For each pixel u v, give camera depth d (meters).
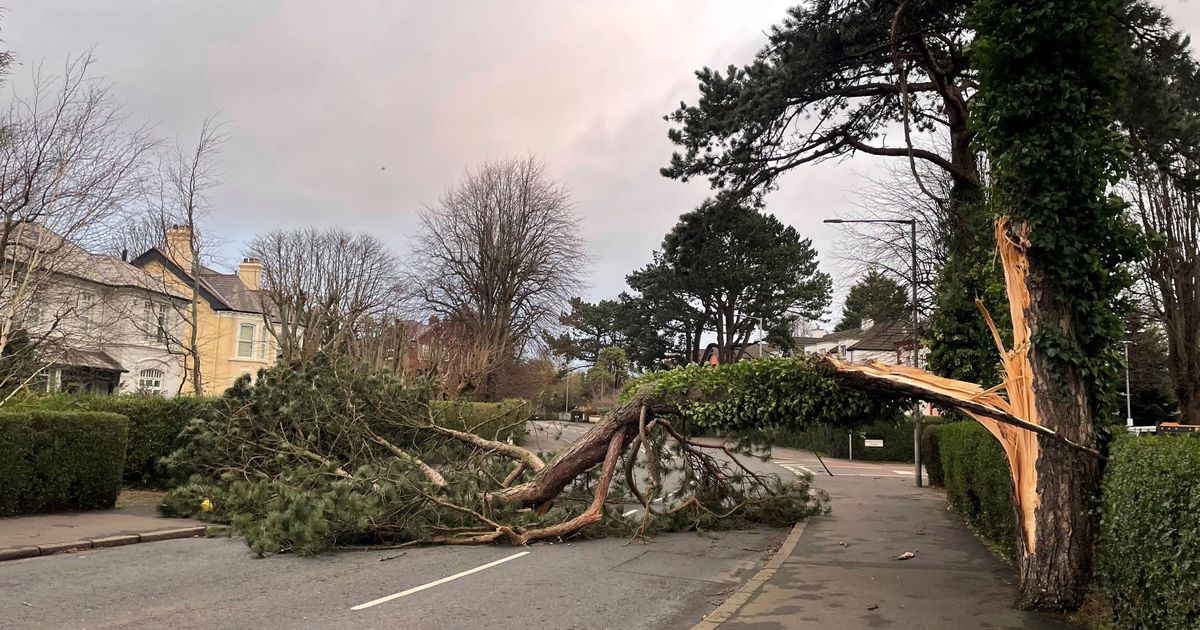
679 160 17.69
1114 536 5.80
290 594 7.80
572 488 13.38
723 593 8.35
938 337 12.26
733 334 50.12
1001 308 8.23
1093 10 6.99
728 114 16.84
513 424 15.66
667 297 52.53
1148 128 13.05
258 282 43.91
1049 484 6.84
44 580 8.16
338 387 13.99
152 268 38.31
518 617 7.09
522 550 10.93
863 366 8.41
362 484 11.04
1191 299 25.39
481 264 44.88
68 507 12.81
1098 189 7.07
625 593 8.23
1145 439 5.77
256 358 41.62
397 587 8.27
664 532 12.99
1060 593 6.76
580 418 59.81
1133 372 43.28
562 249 46.09
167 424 16.23
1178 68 13.74
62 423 12.52
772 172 18.03
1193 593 4.35
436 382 20.75
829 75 16.72
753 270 47.44
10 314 17.45
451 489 11.20
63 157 17.52
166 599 7.45
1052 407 6.84
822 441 40.53
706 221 17.86
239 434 13.41
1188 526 4.40
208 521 12.36
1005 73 7.35
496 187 45.34
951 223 15.60
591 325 82.75
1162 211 24.30
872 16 15.14
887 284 28.72
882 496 18.62
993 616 6.85
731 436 12.77
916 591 8.05
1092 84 7.23
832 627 6.64
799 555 10.38
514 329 45.19
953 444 14.41
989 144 7.54
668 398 10.77
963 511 13.77
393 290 45.75
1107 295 7.24
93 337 25.09
